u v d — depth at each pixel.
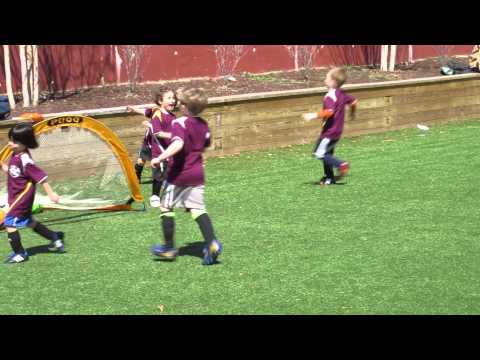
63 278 5.96
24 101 11.94
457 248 6.62
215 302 5.41
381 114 13.73
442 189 8.99
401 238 6.94
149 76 14.56
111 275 6.02
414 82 14.10
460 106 15.16
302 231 7.23
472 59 17.00
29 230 7.46
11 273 6.09
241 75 16.00
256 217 7.79
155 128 8.49
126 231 7.36
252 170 10.45
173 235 6.30
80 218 7.86
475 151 11.63
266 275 5.96
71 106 12.05
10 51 12.45
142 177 10.20
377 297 5.45
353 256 6.42
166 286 5.74
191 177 6.13
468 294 5.50
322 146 9.24
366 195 8.73
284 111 12.34
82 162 8.20
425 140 12.84
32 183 6.36
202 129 6.16
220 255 6.50
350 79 16.28
